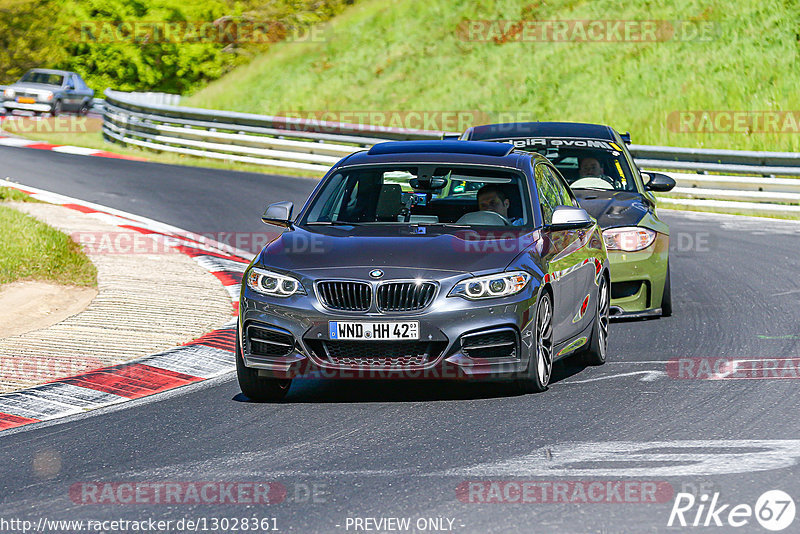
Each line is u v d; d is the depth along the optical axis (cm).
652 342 3412
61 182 7438
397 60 11788
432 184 2975
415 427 2359
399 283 2538
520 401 2594
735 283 4500
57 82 12256
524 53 11362
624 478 1941
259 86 11969
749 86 10131
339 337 2523
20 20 13675
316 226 2880
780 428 2288
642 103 10206
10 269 4328
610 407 2512
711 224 6297
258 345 2612
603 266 3203
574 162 4159
